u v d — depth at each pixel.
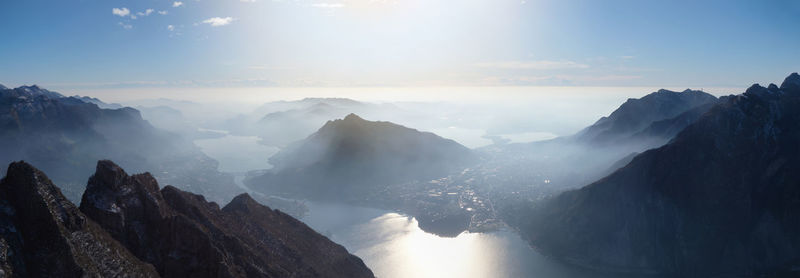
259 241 118.94
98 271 73.75
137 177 100.25
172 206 105.56
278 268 108.38
